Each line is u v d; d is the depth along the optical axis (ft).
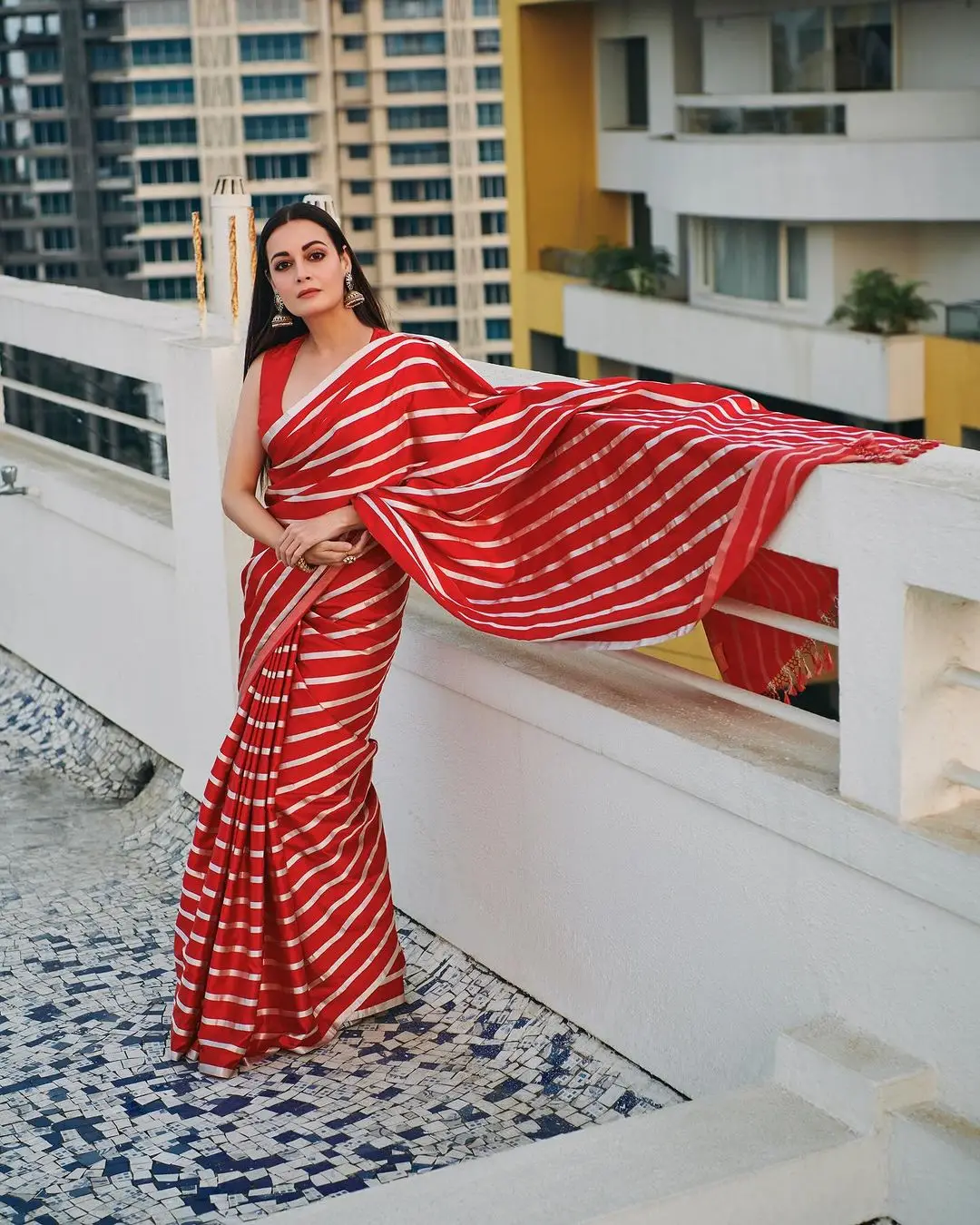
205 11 163.63
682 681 10.94
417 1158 10.15
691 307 72.95
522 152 82.74
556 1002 11.75
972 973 8.32
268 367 11.27
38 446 20.95
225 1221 9.49
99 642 18.81
